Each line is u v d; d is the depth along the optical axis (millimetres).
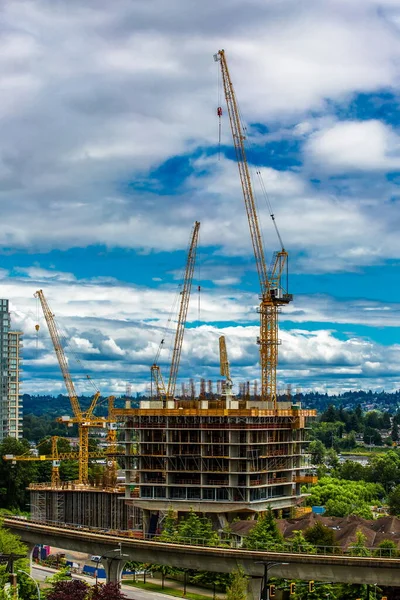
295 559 189000
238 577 180500
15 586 168500
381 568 182875
